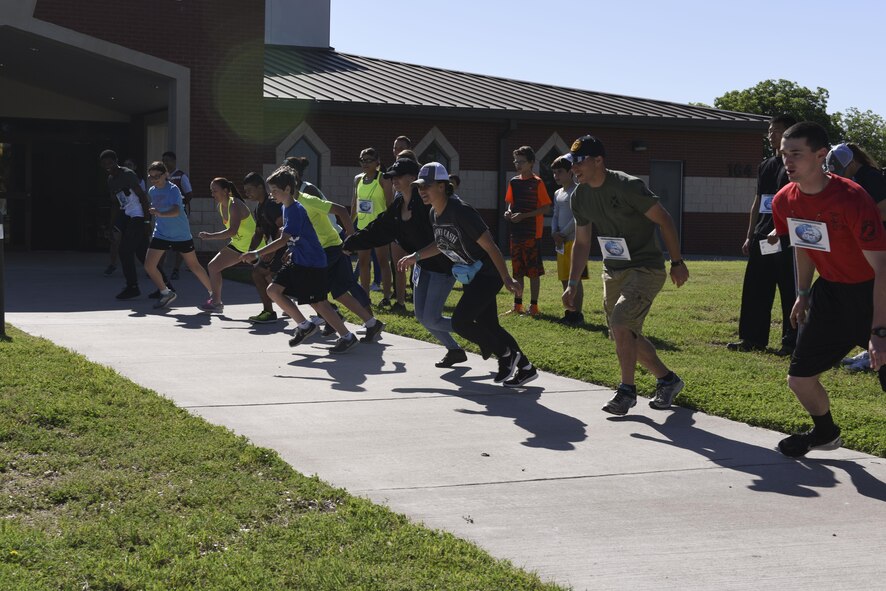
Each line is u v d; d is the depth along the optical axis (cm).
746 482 554
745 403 734
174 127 2025
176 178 1875
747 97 5822
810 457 609
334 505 500
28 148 2473
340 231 1321
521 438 646
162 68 1995
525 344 1001
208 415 694
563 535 466
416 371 877
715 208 2955
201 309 1255
